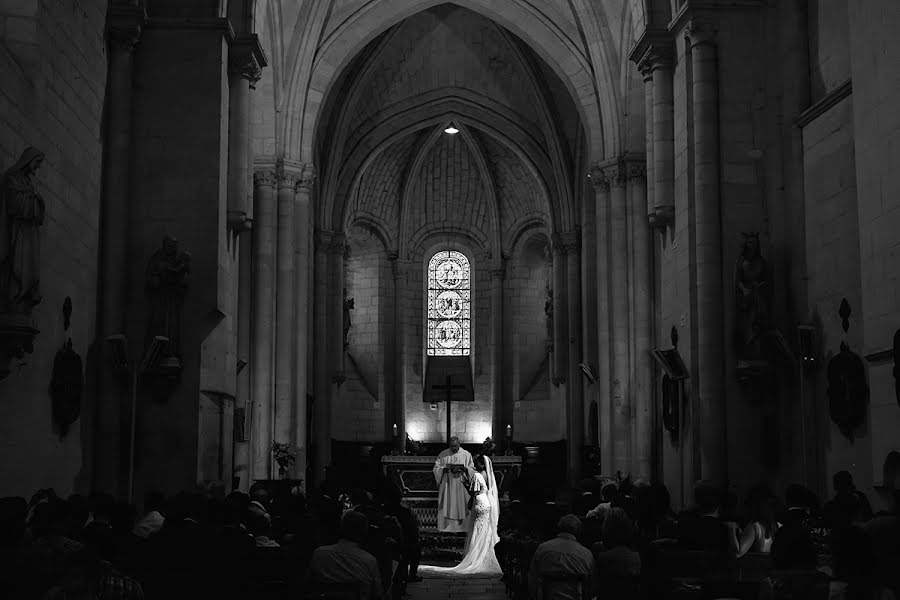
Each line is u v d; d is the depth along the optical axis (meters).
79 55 15.10
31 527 8.20
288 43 27.58
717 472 16.81
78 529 8.23
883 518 7.18
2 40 12.77
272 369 26.58
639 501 11.52
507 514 19.66
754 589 7.98
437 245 44.06
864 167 13.36
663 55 19.70
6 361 11.84
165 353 16.16
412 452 38.53
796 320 16.88
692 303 17.70
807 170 16.78
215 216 17.02
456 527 23.77
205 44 17.41
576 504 14.03
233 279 18.89
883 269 12.84
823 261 16.06
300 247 28.06
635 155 27.09
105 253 16.38
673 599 8.15
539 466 37.34
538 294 42.91
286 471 25.66
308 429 32.56
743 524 12.88
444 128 40.09
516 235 42.59
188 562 8.34
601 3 27.05
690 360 17.59
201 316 16.77
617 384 27.06
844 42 15.92
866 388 14.52
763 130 17.80
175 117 17.20
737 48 17.95
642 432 24.95
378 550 12.16
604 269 28.16
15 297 11.87
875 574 6.00
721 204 17.62
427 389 42.94
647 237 26.70
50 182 13.73
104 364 16.00
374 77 35.78
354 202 40.72
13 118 12.27
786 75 17.52
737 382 17.14
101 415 15.88
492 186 42.28
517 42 34.50
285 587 9.38
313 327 34.94
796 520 9.59
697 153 17.75
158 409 16.42
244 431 21.91
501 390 41.91
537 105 36.00
